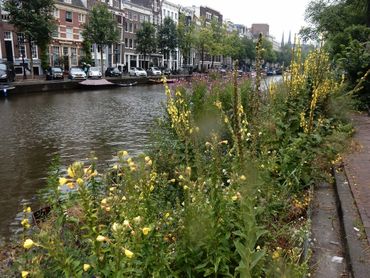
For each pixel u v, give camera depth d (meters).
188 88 9.23
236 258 2.54
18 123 15.21
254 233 2.31
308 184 4.54
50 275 2.36
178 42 60.97
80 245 2.72
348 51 12.62
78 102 23.88
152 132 7.87
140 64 64.25
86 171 2.49
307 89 6.36
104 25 44.09
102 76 43.59
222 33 69.31
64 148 10.77
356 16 18.69
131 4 60.97
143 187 2.84
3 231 5.41
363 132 7.87
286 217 3.64
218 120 5.95
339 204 4.12
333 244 3.34
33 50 41.25
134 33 62.22
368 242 3.20
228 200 2.69
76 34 48.94
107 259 2.23
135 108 20.92
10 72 29.42
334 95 7.89
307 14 24.88
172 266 2.54
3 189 7.27
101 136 12.62
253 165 2.93
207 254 2.46
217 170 3.14
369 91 11.34
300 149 4.76
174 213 2.89
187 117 5.23
